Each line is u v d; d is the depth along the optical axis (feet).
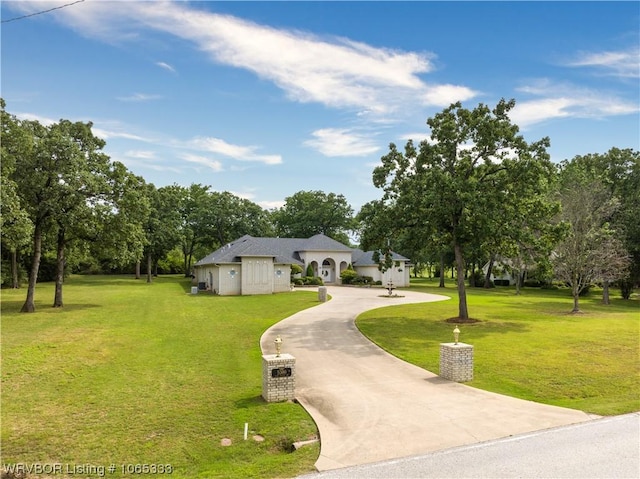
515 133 73.67
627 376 41.47
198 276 172.55
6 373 41.98
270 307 94.68
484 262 201.77
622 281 129.08
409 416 31.40
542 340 57.72
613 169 135.64
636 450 25.36
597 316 83.46
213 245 240.94
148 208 96.99
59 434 29.09
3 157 73.36
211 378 41.34
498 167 75.82
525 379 40.55
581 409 32.91
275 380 35.01
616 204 104.17
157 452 26.81
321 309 90.84
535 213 74.18
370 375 42.22
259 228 226.38
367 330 65.57
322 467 23.93
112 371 43.32
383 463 24.21
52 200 82.12
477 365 45.16
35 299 109.09
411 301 111.24
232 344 55.98
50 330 64.28
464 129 75.97
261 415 32.12
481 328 67.67
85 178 84.48
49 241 100.78
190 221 223.92
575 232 89.56
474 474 22.57
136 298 114.62
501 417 31.12
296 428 29.71
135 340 57.67
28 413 32.50
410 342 56.90
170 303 102.73
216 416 32.14
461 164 73.87
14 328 65.82
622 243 108.27
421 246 79.87
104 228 91.50
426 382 39.99
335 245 187.11
